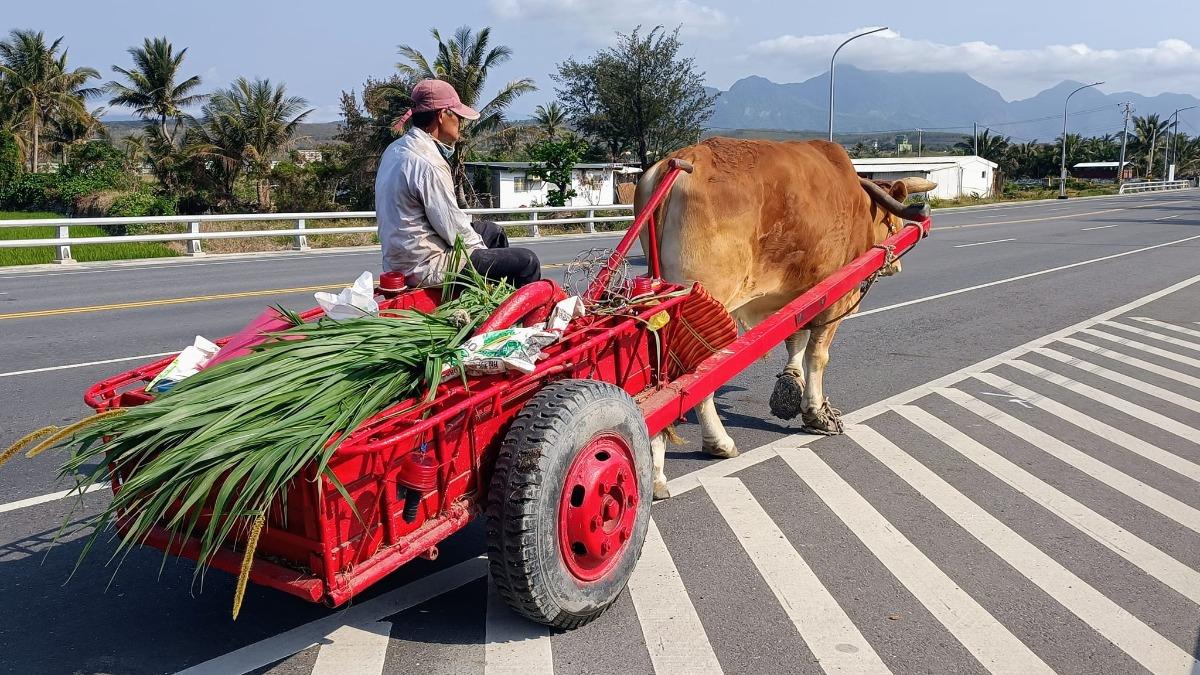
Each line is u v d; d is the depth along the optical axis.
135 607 4.16
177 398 3.37
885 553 4.76
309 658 3.72
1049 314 12.45
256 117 47.31
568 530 3.67
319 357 3.58
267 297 13.18
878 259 6.19
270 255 20.64
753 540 4.90
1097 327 11.48
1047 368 9.10
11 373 8.18
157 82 56.50
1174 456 6.40
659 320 4.52
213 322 10.95
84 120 64.50
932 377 8.65
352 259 19.61
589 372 4.25
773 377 8.62
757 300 6.15
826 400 6.88
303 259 19.61
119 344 9.52
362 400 3.37
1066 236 26.92
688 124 51.72
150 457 3.33
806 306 5.42
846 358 9.46
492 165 43.25
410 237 4.66
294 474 3.00
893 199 6.63
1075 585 4.44
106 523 3.21
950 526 5.12
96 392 3.93
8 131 56.19
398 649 3.79
